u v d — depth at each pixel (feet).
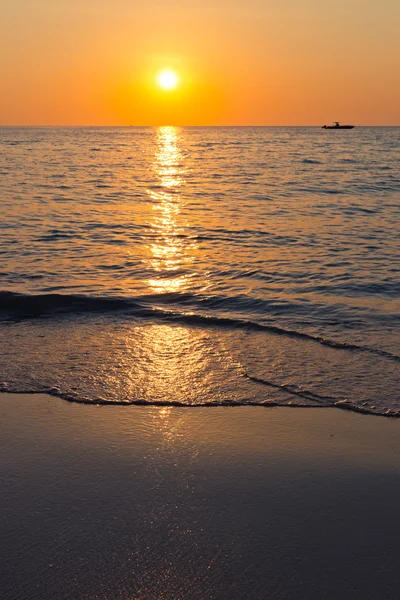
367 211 55.93
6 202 61.57
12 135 450.30
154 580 9.74
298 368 18.65
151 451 13.92
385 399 16.49
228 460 13.55
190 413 15.83
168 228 47.47
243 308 25.93
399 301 27.02
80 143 277.23
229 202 64.08
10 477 12.73
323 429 14.98
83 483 12.52
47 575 9.81
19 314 24.44
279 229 46.57
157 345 20.72
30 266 33.78
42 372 18.31
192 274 32.45
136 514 11.47
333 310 25.46
